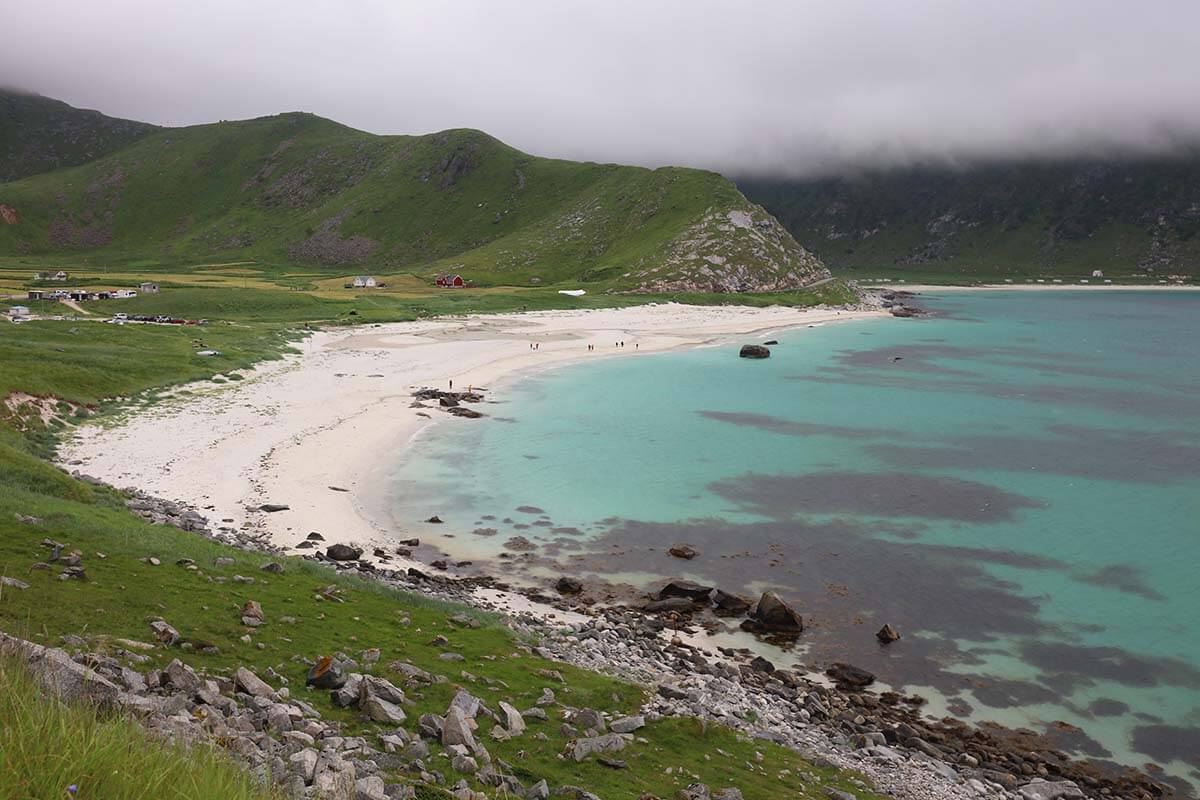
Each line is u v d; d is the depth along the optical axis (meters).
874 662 36.38
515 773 16.03
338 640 22.88
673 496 58.44
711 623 39.53
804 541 50.66
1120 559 48.84
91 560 25.44
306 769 12.36
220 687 16.47
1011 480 64.44
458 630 27.89
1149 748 30.58
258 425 69.81
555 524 52.12
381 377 95.62
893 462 68.88
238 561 30.95
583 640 33.72
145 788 7.32
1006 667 36.25
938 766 27.11
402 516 52.00
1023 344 154.38
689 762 19.33
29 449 55.66
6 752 6.93
